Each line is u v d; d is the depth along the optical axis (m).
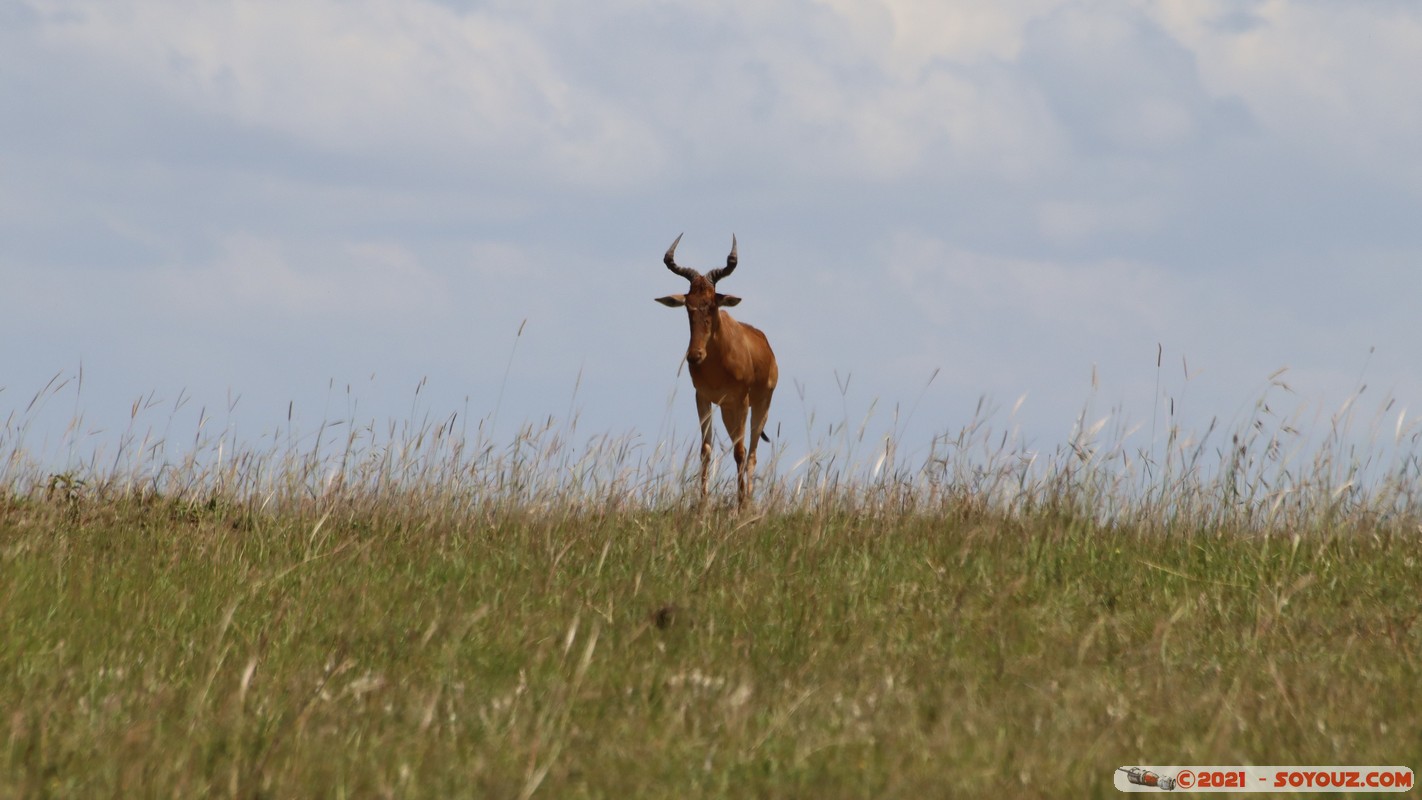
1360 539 35.22
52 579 29.11
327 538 35.03
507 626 26.00
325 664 23.62
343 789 17.28
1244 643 26.00
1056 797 17.59
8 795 16.62
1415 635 26.72
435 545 34.72
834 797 17.38
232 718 19.88
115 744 18.72
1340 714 21.33
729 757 18.83
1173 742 20.28
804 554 32.78
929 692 22.52
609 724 20.56
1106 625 26.92
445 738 19.67
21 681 21.98
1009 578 30.55
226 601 28.12
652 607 27.84
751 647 25.08
